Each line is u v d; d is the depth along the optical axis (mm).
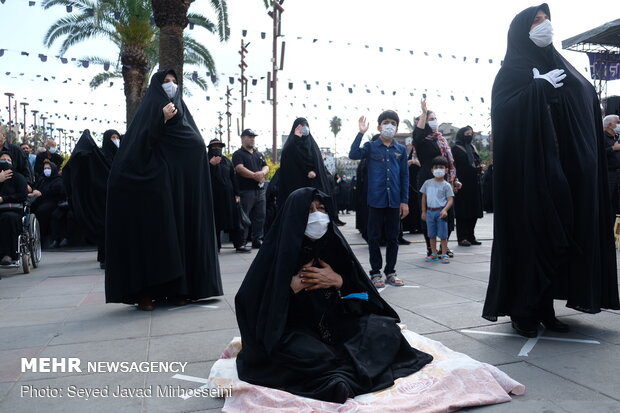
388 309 3363
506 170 3885
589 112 3926
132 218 4965
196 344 3881
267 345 2867
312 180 8086
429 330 4043
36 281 7070
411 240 10383
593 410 2588
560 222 3648
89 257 9789
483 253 8359
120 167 4984
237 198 9445
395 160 5863
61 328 4461
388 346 3018
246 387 2797
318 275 3129
